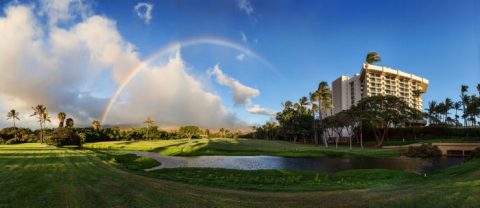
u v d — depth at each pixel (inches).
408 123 3841.0
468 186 597.6
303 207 509.4
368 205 503.2
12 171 938.1
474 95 4365.2
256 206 516.7
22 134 5452.8
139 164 1787.6
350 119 3408.0
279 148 3267.7
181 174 1217.4
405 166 1728.6
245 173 1259.2
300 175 1201.4
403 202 504.1
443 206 460.4
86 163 1355.8
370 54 4087.1
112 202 524.7
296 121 4911.4
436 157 2333.9
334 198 584.7
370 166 1759.4
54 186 669.9
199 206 507.8
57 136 4052.7
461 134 3804.1
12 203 503.2
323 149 3144.7
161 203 524.1
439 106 4904.0
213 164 1934.1
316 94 4343.0
